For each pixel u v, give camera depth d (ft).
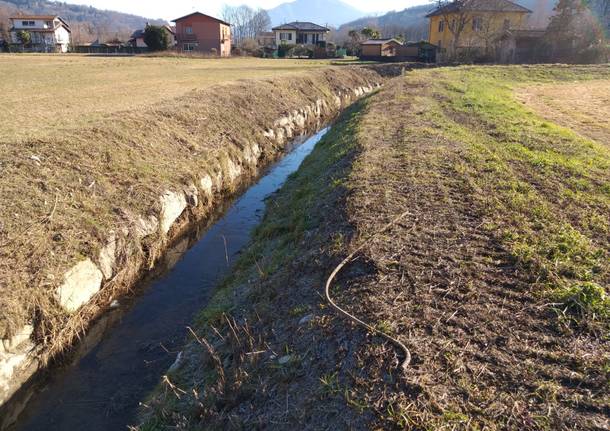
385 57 156.87
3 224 19.92
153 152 32.78
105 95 53.26
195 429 12.45
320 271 17.01
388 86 67.21
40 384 17.08
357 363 11.69
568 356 11.23
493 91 63.62
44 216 21.36
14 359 16.37
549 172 25.04
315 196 26.50
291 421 11.07
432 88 63.21
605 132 38.86
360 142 33.04
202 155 36.63
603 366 10.84
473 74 88.02
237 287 20.86
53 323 18.13
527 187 22.71
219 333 16.81
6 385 15.94
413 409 9.96
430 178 24.43
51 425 15.31
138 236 24.94
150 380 16.98
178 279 24.81
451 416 9.71
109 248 22.77
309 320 14.20
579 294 13.19
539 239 17.13
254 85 61.36
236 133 44.70
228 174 38.40
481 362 11.26
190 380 15.15
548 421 9.48
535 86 77.15
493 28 146.00
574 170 25.22
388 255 16.47
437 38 173.68
